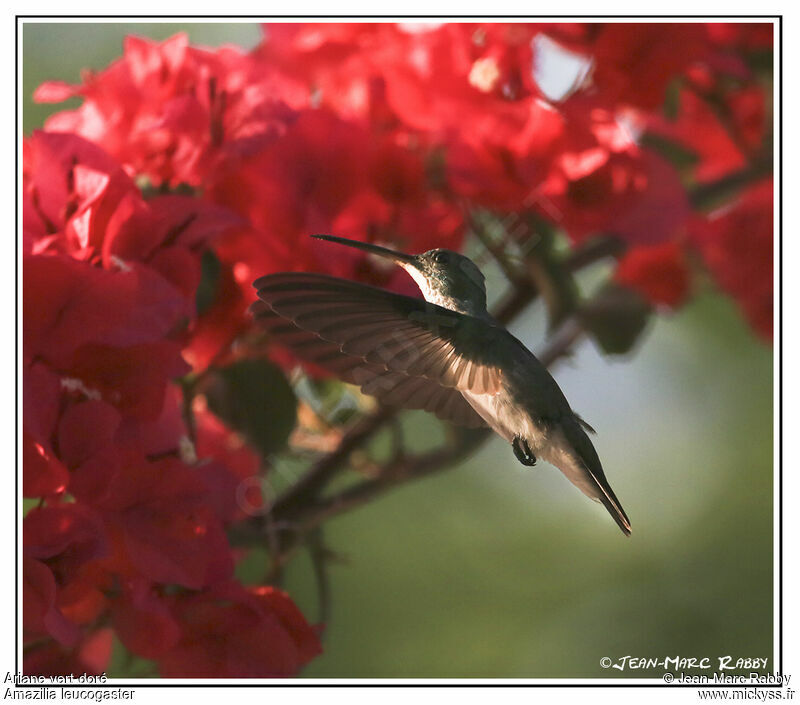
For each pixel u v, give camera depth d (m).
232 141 4.00
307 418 4.73
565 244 5.27
